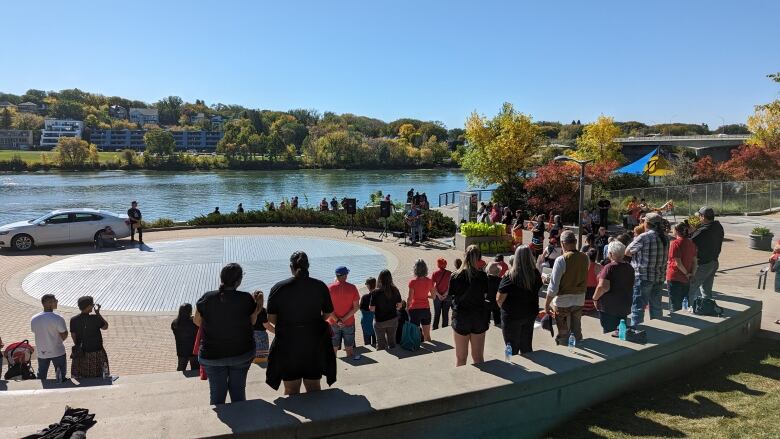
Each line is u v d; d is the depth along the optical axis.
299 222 29.30
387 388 4.69
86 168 125.44
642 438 4.74
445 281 10.19
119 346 10.33
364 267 17.97
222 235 25.55
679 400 5.59
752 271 13.89
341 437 4.15
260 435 3.92
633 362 5.81
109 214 22.22
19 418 5.50
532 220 26.97
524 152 33.03
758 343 7.57
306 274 4.61
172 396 6.16
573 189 27.78
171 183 90.44
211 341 4.62
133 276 16.30
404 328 8.28
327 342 4.71
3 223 42.25
